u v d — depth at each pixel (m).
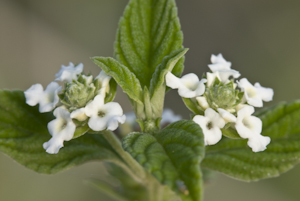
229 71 0.14
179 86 0.13
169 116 0.18
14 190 0.24
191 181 0.11
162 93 0.14
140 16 0.14
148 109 0.13
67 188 0.24
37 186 0.24
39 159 0.14
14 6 0.27
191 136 0.12
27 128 0.14
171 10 0.14
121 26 0.14
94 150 0.14
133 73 0.13
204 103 0.13
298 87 0.28
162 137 0.12
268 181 0.25
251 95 0.13
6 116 0.14
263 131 0.14
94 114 0.13
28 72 0.27
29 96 0.13
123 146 0.12
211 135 0.13
